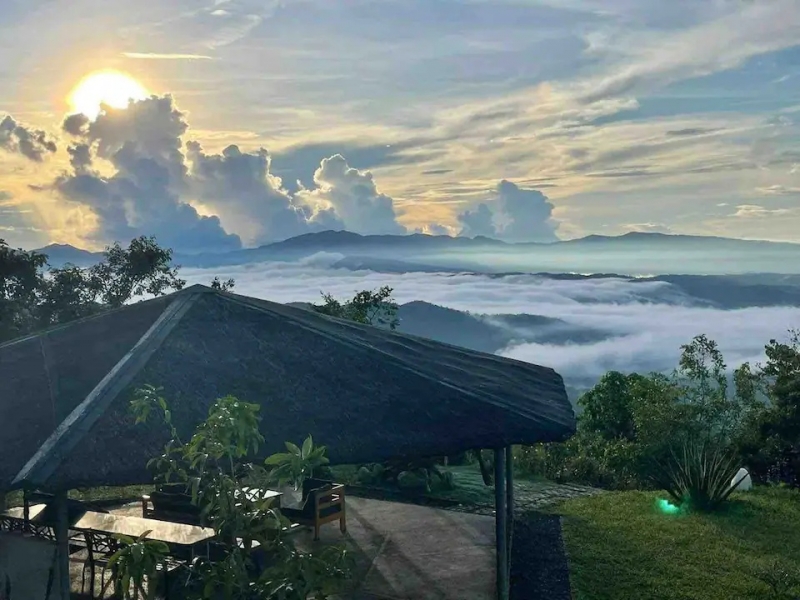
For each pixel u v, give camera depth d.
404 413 7.34
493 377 9.16
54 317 23.95
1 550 7.02
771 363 17.28
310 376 7.71
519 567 9.38
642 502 12.84
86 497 12.77
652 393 15.09
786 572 8.97
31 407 7.12
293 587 4.16
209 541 7.59
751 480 15.18
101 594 7.71
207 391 7.15
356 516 11.30
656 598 8.52
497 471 7.67
